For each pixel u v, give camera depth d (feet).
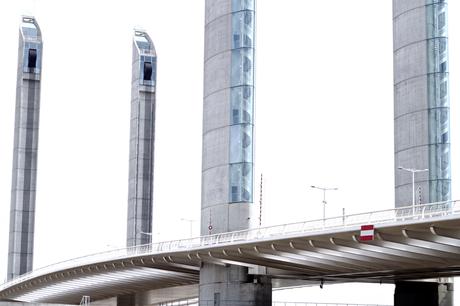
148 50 472.03
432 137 246.88
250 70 254.47
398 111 257.96
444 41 248.93
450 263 182.50
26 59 495.00
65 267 313.73
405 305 241.35
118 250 298.97
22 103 490.49
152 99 467.11
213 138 258.37
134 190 457.27
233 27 257.34
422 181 246.47
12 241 477.36
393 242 168.55
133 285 334.85
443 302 242.99
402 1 258.57
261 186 270.46
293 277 237.45
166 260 248.11
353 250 183.32
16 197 480.64
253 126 253.03
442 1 250.16
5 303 385.91
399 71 258.37
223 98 256.52
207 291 241.76
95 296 395.14
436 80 248.11
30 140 489.26
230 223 248.11
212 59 262.88
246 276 235.40
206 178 260.42
